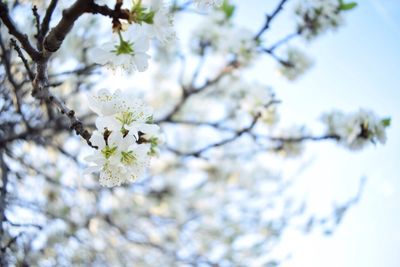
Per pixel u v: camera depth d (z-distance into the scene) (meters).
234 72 4.44
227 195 6.53
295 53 4.20
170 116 4.60
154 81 5.90
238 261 5.85
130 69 1.75
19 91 3.29
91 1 1.65
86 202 5.11
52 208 4.72
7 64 3.08
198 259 5.56
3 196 3.36
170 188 6.21
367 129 3.75
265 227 6.02
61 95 3.81
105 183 1.78
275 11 3.35
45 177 4.29
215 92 4.89
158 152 2.31
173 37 1.77
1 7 1.78
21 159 4.08
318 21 3.79
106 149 1.74
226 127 4.27
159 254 5.63
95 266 4.83
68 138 4.46
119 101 1.80
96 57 1.73
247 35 4.10
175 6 3.25
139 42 1.73
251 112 4.30
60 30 1.72
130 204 5.64
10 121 3.70
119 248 5.49
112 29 1.71
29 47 1.83
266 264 5.61
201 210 6.53
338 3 3.78
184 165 6.27
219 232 6.21
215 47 4.34
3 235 3.41
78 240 4.70
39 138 4.03
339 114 3.87
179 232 6.12
